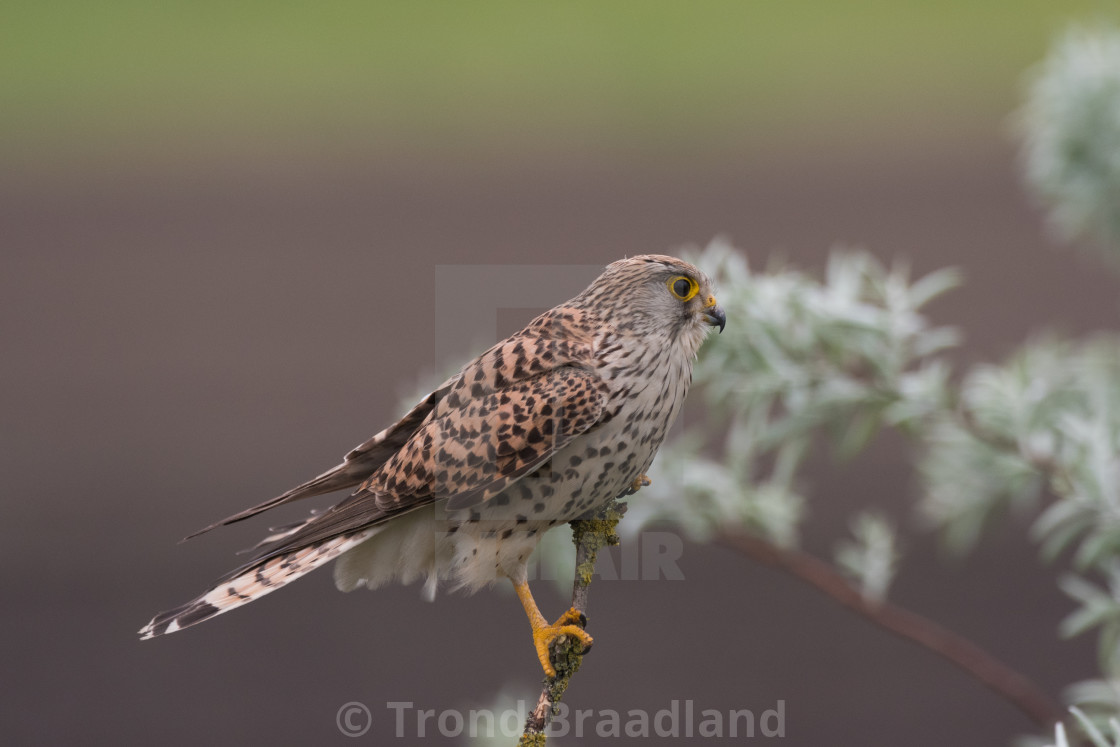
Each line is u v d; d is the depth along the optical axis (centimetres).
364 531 586
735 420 862
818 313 745
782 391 750
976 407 765
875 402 755
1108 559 712
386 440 622
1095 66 860
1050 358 847
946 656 733
